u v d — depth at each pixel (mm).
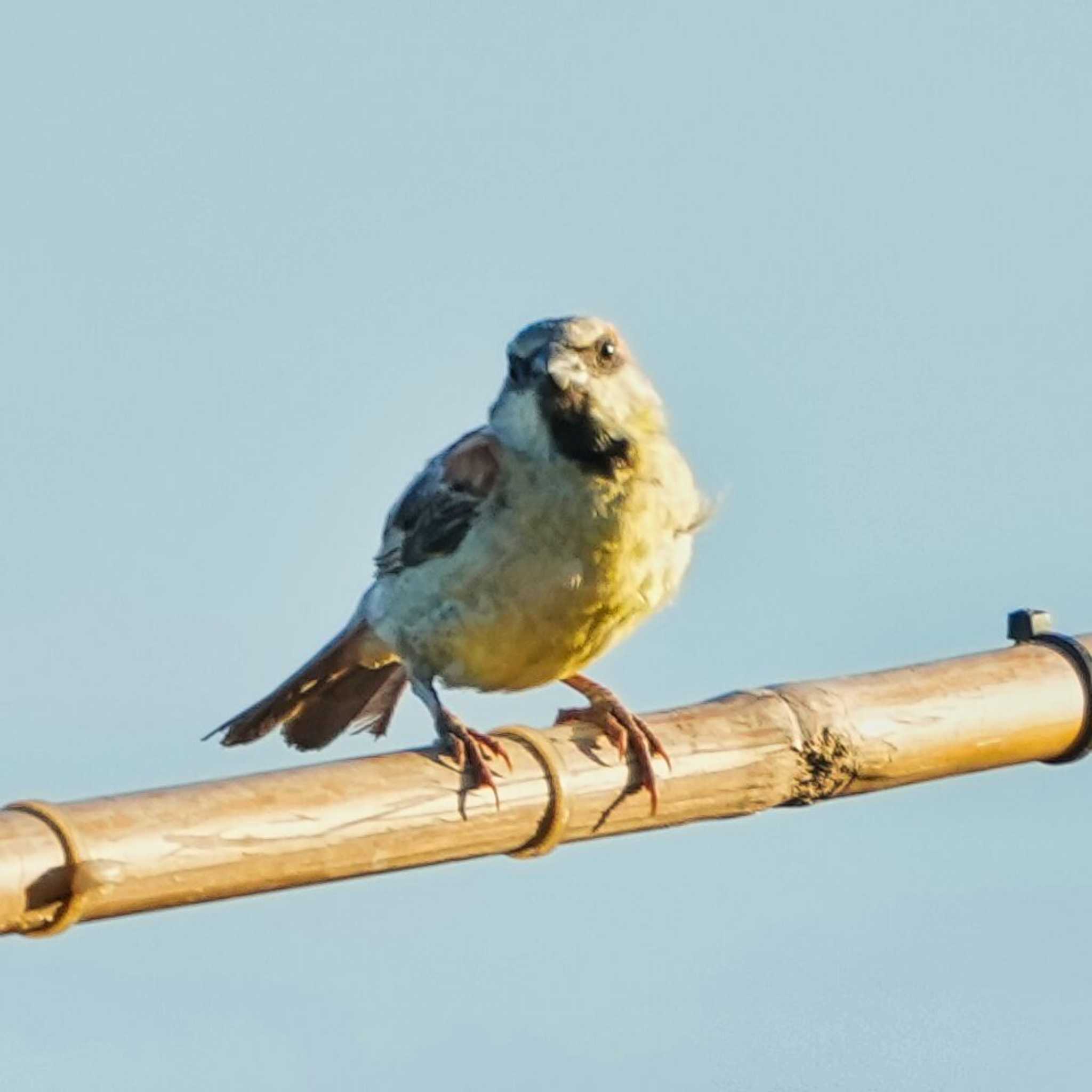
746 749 11562
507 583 12453
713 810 11562
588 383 12406
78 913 9727
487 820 10898
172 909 10180
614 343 12648
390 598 12898
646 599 12648
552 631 12570
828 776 11797
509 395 12617
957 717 12102
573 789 11117
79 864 9672
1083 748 12570
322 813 10336
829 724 11766
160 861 9875
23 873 9609
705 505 12805
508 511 12438
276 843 10180
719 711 11594
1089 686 12430
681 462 12727
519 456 12477
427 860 10797
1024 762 12523
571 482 12398
